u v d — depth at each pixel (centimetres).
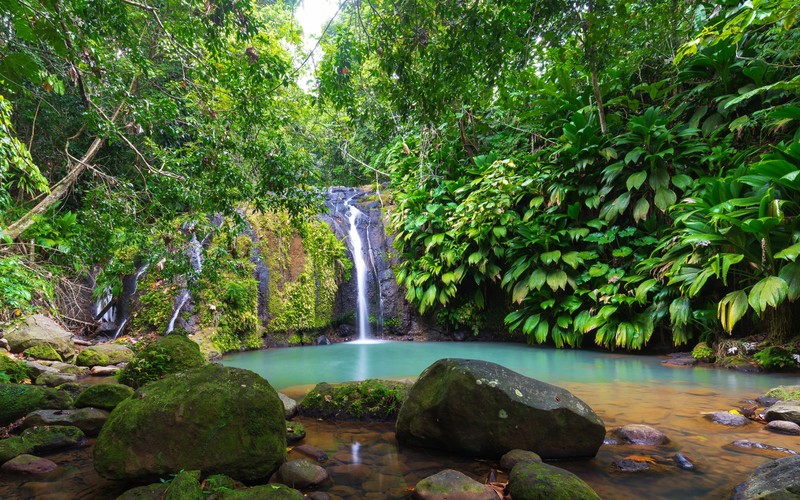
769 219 466
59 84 405
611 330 674
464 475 213
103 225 493
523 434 250
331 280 955
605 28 335
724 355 559
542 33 353
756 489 189
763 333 565
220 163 447
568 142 773
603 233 735
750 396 388
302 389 445
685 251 598
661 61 777
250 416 232
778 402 330
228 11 371
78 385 429
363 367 588
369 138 1127
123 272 584
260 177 526
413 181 1040
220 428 224
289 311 878
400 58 356
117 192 542
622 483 216
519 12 333
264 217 937
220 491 190
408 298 942
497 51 339
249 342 806
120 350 596
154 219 605
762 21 448
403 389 344
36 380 434
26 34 264
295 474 219
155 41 572
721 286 638
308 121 1093
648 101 834
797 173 450
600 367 557
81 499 206
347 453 266
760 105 667
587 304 737
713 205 551
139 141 783
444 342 907
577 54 505
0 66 226
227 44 469
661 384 446
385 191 1203
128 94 393
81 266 573
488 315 920
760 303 466
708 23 667
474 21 325
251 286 827
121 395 340
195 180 475
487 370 272
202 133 452
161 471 213
